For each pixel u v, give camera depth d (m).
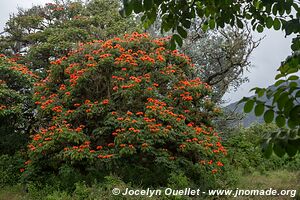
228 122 17.45
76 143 10.20
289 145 1.89
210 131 11.20
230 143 16.44
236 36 16.05
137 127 9.64
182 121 10.30
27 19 16.83
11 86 13.73
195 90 11.02
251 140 16.97
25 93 13.99
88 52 11.62
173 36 3.00
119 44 11.60
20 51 16.98
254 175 13.81
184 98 10.84
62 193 8.87
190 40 17.17
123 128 9.67
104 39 15.73
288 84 2.02
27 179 10.43
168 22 3.01
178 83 11.30
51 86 11.80
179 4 2.97
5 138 13.15
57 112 10.57
